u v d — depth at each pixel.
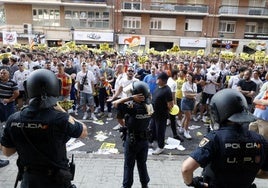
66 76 7.49
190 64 11.91
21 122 2.22
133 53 20.62
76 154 5.44
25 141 2.22
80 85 8.13
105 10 32.28
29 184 2.25
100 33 31.95
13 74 8.21
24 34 31.44
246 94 6.64
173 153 5.71
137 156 3.87
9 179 4.27
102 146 6.02
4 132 2.32
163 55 18.88
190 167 1.85
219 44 32.97
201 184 1.95
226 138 1.87
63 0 31.23
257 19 33.06
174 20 33.09
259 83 7.18
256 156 1.90
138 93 3.67
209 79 8.77
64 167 2.33
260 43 26.09
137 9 32.47
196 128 7.67
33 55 12.26
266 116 4.64
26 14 31.78
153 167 4.92
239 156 1.86
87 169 4.72
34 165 2.25
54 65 10.22
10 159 5.02
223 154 1.85
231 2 32.81
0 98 5.50
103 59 12.79
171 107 5.43
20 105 7.86
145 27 32.91
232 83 7.82
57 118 2.23
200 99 8.49
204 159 1.84
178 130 7.38
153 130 5.66
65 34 32.25
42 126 2.19
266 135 4.68
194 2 32.91
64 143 2.32
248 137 1.91
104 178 4.39
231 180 1.90
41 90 2.23
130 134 3.69
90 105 8.27
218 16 32.75
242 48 33.16
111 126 7.66
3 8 32.31
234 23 33.22
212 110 2.04
